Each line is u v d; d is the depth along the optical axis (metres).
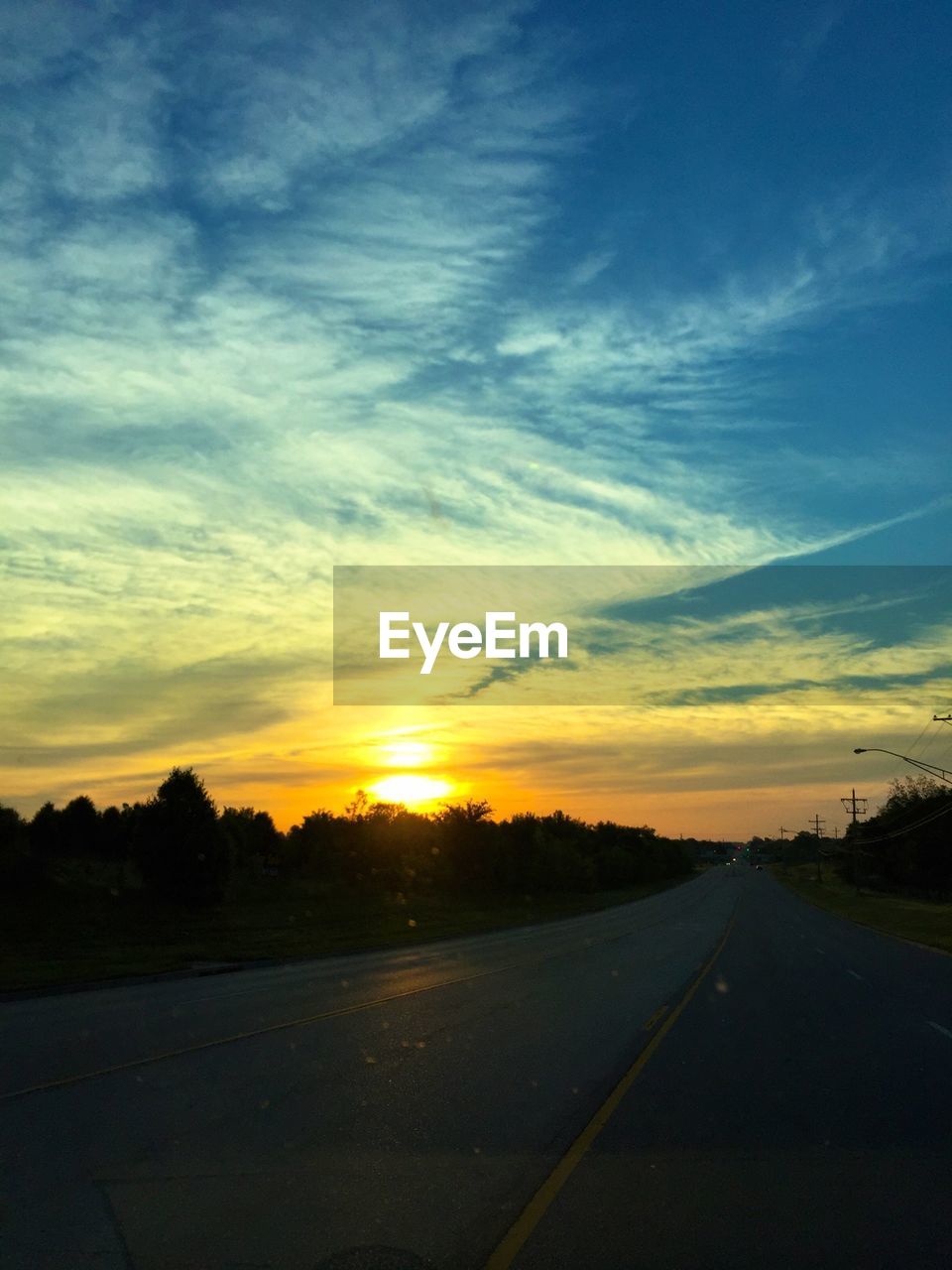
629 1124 9.14
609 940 38.62
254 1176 7.40
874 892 111.62
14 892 37.22
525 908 69.50
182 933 34.75
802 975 24.84
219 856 43.25
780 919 54.53
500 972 25.52
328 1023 15.91
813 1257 5.87
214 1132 8.68
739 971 25.67
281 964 29.77
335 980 23.86
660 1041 14.22
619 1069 12.00
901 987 22.30
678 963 27.91
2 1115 9.23
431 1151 8.12
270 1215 6.53
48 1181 7.24
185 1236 6.14
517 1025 15.74
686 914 60.84
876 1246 6.05
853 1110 9.80
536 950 34.06
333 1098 10.10
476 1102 9.98
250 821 83.50
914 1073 11.90
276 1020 16.30
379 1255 5.84
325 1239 6.10
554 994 20.33
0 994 19.98
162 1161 7.77
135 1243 6.03
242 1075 11.35
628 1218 6.52
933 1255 5.91
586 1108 9.79
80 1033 14.74
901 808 106.31
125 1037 14.31
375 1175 7.44
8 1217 6.47
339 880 69.88
